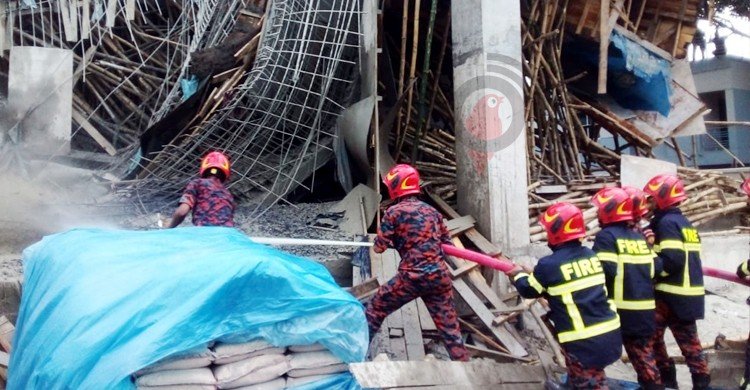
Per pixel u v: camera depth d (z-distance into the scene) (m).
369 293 5.76
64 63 9.79
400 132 8.97
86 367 2.73
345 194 9.09
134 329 2.83
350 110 7.96
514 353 5.54
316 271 3.45
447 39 10.08
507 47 7.07
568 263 4.23
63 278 3.26
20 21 10.18
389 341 5.45
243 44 8.83
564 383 4.53
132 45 10.95
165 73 11.15
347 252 6.72
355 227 7.36
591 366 4.12
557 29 9.15
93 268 3.18
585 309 4.17
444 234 4.95
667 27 10.28
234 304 2.97
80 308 2.94
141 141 9.03
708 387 5.31
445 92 10.45
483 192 7.02
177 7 11.50
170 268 3.04
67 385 2.71
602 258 4.59
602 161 10.72
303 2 8.38
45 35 10.67
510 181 6.97
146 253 3.30
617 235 4.64
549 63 9.88
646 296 4.59
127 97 11.21
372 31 7.73
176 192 8.85
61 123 9.68
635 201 4.84
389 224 4.83
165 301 2.89
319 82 8.83
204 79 8.84
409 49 10.06
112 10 10.12
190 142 8.80
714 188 8.64
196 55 8.74
